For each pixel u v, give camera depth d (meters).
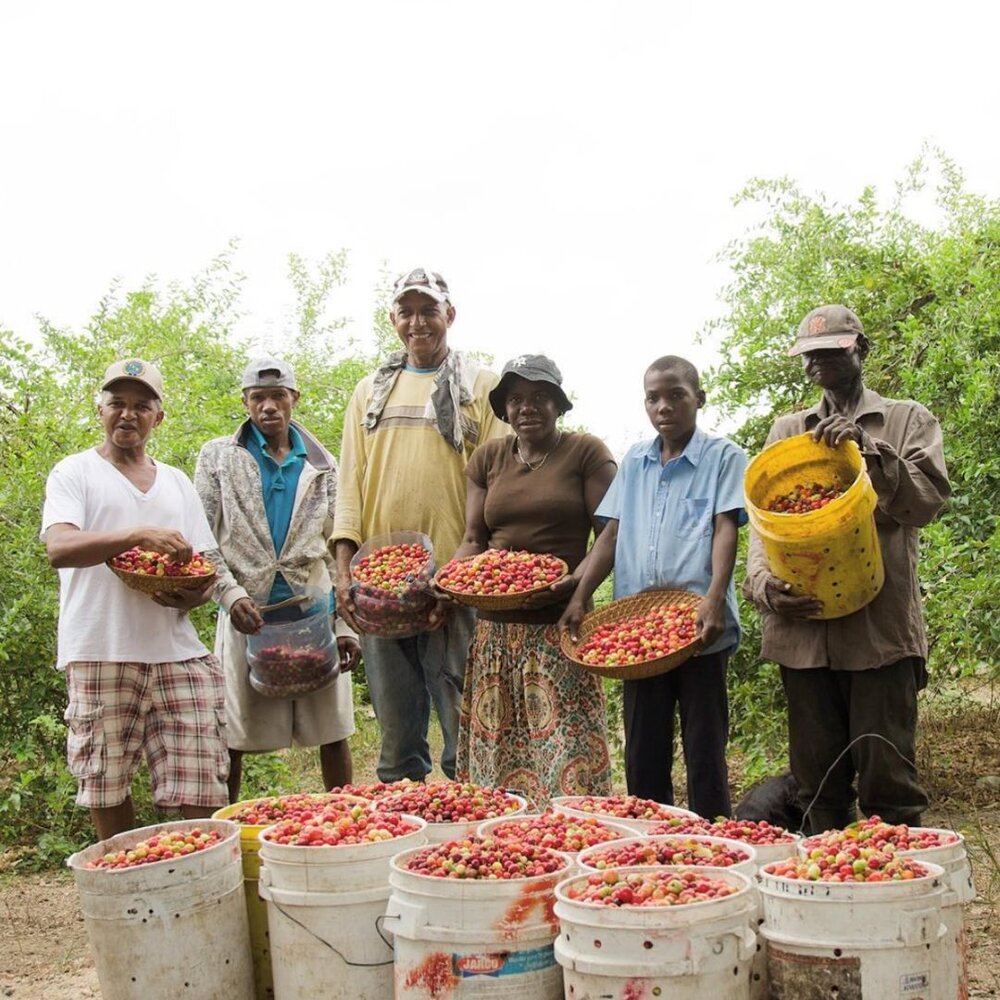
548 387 6.09
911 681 5.25
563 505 6.15
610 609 5.91
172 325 11.69
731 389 8.59
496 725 6.11
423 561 6.31
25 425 8.80
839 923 3.67
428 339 6.67
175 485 6.26
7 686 8.12
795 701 5.39
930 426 5.25
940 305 8.20
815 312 5.37
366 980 4.30
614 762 8.90
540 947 3.93
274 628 6.64
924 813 7.21
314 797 5.32
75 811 8.09
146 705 5.87
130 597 5.83
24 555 7.97
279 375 7.03
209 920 4.46
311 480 7.07
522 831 4.71
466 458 6.66
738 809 6.06
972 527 7.32
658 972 3.53
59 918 6.40
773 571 5.12
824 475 5.28
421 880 3.97
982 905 5.49
